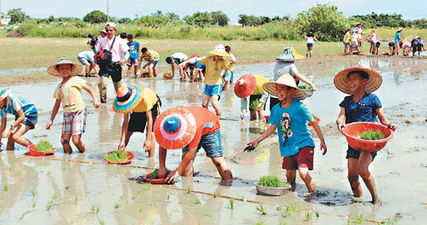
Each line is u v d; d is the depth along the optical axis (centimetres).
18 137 819
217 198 588
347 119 608
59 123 1045
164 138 623
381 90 1487
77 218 525
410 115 1098
